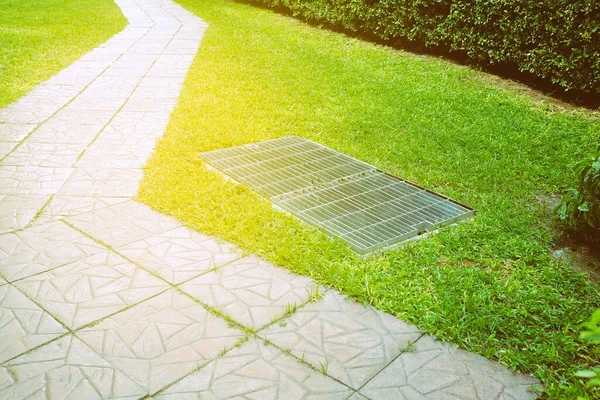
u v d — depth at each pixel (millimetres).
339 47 11305
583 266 4066
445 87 8602
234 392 2730
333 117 7031
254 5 17156
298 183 5242
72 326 3164
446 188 5223
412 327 3266
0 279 3578
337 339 3141
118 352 2977
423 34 10680
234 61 9719
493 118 7281
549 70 8305
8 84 8109
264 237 4168
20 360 2895
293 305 3418
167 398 2682
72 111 7086
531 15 8375
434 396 2756
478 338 3174
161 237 4152
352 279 3645
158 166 5387
